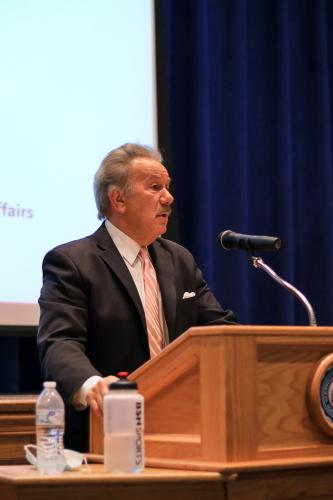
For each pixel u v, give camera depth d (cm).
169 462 240
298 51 639
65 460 241
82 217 507
